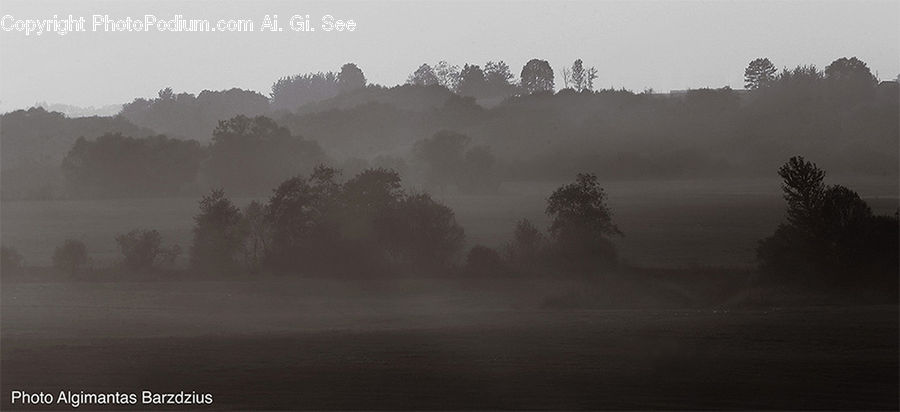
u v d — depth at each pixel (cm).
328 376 9288
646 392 8388
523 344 11494
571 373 9306
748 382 8750
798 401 8019
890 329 11881
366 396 8400
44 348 11656
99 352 11188
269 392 8631
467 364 9950
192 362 10306
